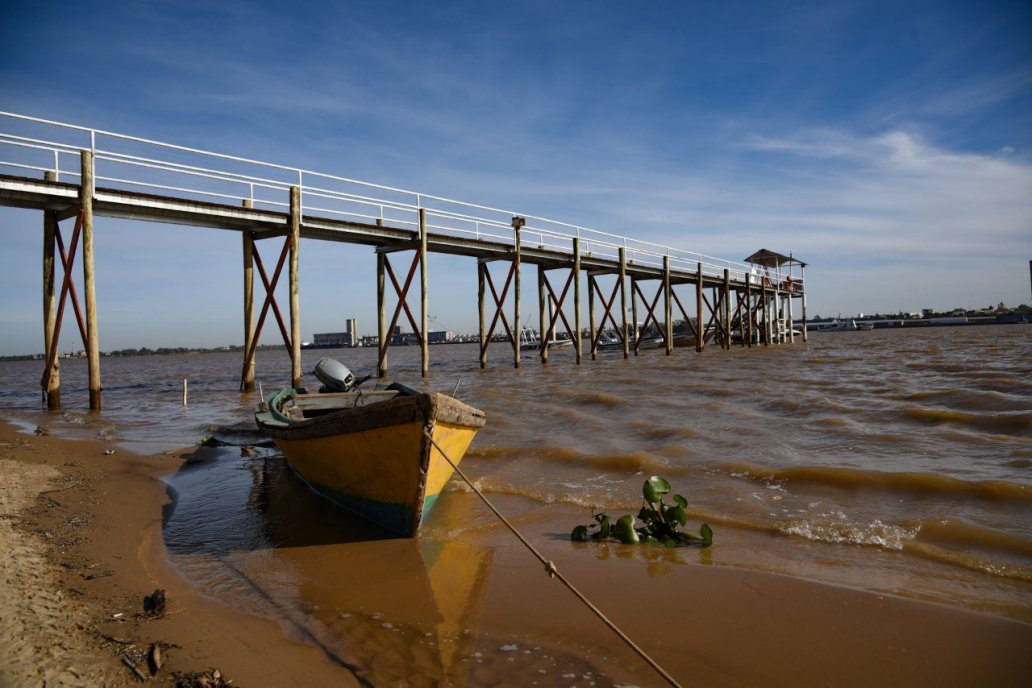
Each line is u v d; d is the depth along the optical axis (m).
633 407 13.70
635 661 3.77
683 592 4.72
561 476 8.34
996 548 5.37
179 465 9.44
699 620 4.27
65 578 4.93
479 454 9.63
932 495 6.75
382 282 21.33
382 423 5.89
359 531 6.42
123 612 4.35
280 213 16.66
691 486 7.61
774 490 7.29
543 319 30.06
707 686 3.49
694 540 5.91
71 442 11.11
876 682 3.50
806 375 19.75
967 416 10.49
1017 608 4.28
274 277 17.06
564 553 5.67
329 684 3.48
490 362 38.12
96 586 4.81
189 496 7.75
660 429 10.88
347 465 6.48
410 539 6.14
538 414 13.21
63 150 13.05
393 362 53.09
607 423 11.81
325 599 4.73
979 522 5.89
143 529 6.41
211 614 4.39
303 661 3.74
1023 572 4.88
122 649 3.79
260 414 8.78
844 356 30.25
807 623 4.17
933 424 10.42
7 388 29.27
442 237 21.11
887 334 85.94
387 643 4.01
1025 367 19.34
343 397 9.85
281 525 6.62
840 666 3.66
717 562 5.32
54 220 15.45
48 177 13.42
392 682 3.53
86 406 17.80
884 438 9.53
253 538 6.21
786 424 11.05
